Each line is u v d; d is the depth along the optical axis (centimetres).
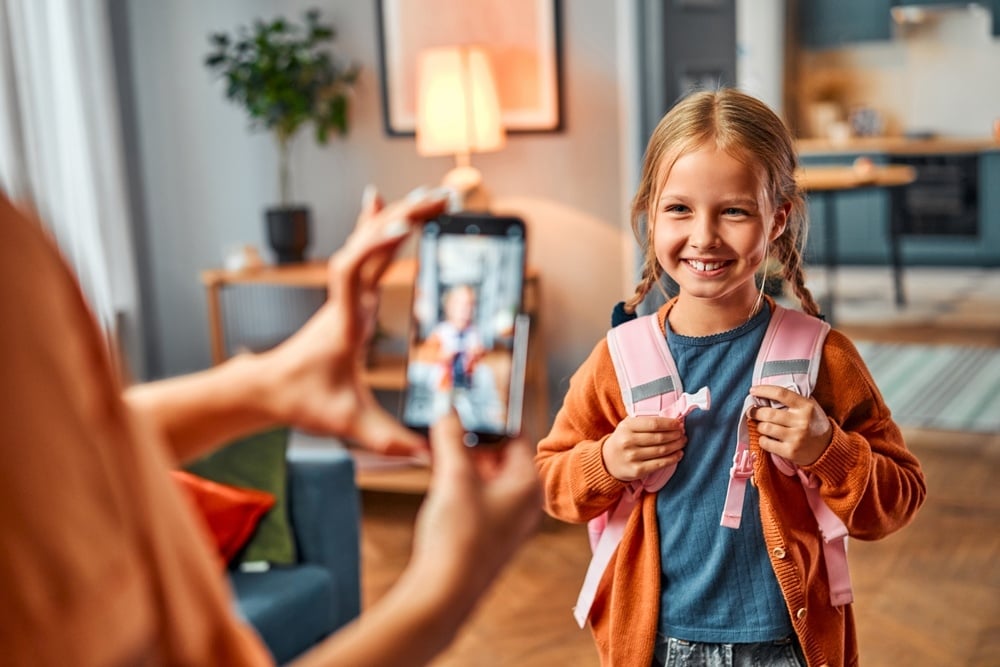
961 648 273
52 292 27
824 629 131
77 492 27
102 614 27
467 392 70
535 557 336
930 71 866
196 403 49
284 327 435
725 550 131
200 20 424
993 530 345
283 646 235
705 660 132
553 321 395
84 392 28
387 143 410
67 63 377
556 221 391
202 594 32
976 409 475
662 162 130
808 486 130
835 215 838
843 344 134
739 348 133
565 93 383
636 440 128
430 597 40
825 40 880
